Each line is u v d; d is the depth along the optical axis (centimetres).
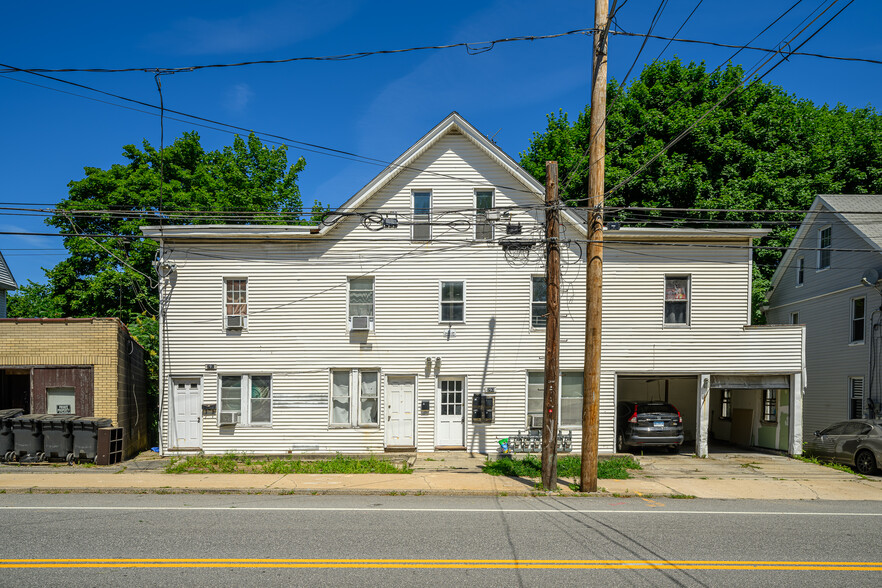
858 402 2056
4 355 1634
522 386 1761
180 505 1097
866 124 2884
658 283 1788
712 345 1778
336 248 1778
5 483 1302
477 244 1780
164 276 1762
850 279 2089
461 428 1772
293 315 1764
